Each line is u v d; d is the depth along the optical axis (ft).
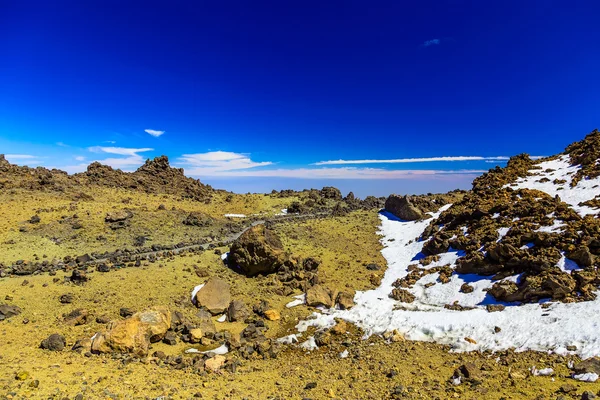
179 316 96.58
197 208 253.24
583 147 180.04
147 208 211.20
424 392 58.70
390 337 89.71
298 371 73.05
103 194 233.14
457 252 138.00
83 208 189.57
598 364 59.57
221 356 79.10
